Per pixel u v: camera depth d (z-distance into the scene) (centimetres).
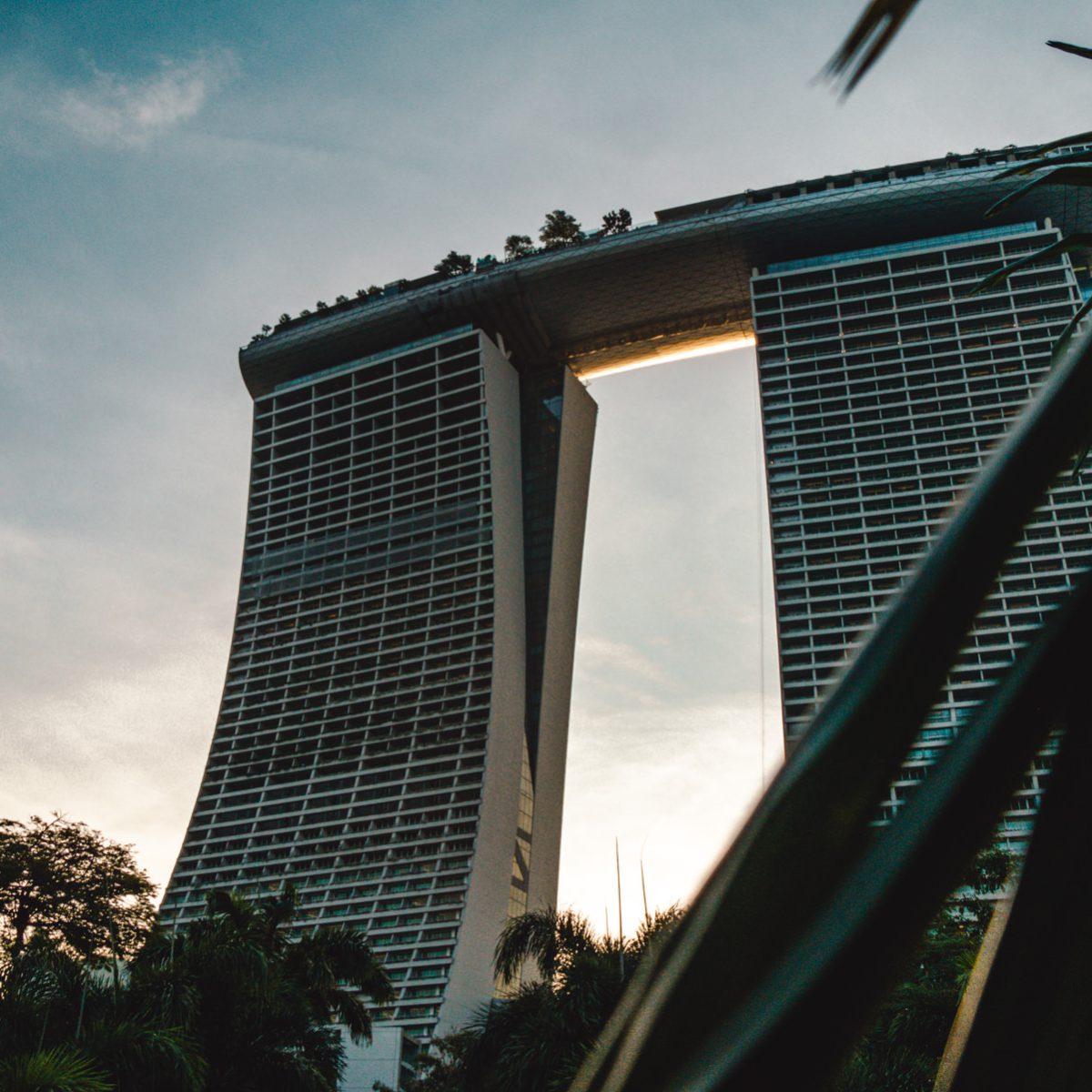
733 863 191
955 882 191
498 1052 3494
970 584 204
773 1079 174
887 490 14975
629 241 17538
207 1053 3238
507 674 16650
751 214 16925
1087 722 207
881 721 196
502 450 18138
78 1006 3050
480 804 15462
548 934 3681
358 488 18975
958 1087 212
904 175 17112
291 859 15912
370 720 16950
